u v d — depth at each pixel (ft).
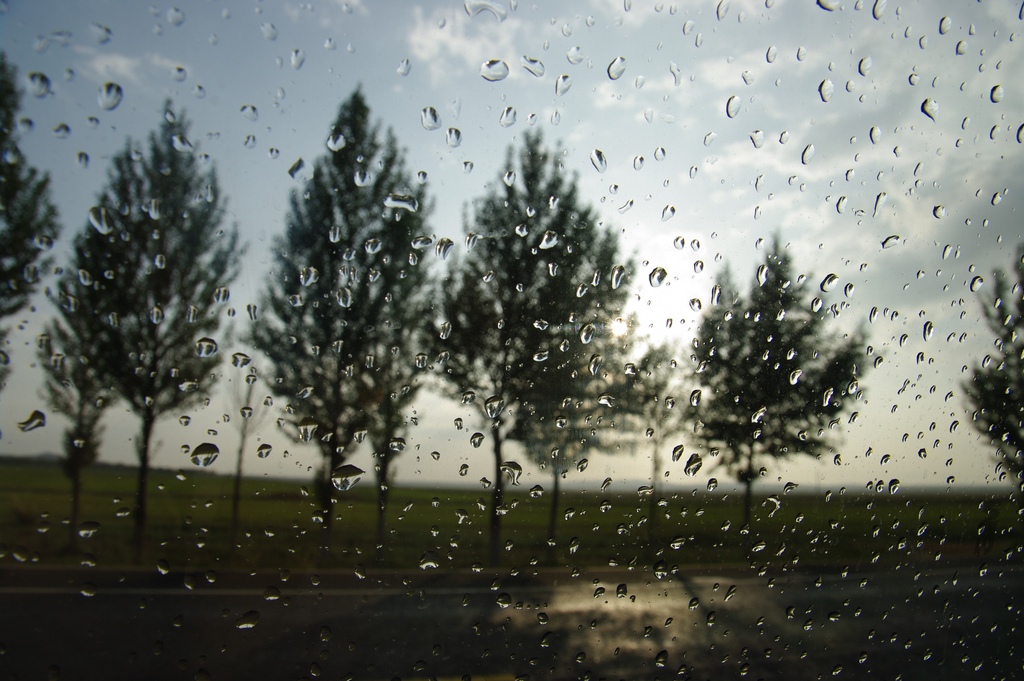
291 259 8.32
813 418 8.67
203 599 7.45
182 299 7.50
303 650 7.23
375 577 7.90
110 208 7.22
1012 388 8.61
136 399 7.41
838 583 8.27
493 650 7.53
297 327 8.39
